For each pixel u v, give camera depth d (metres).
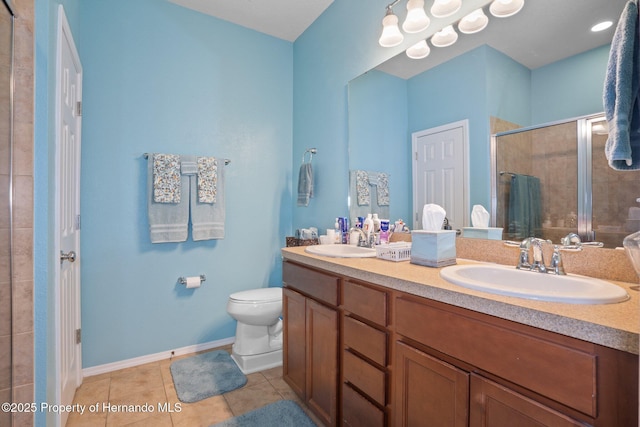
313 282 1.54
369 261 1.44
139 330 2.16
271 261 2.67
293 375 1.75
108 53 2.05
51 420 1.29
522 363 0.74
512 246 1.29
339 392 1.38
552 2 1.19
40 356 1.20
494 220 1.36
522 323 0.75
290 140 2.77
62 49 1.43
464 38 1.47
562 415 0.67
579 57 1.11
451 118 1.52
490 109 1.37
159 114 2.22
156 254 2.21
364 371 1.21
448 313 0.91
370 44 1.96
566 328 0.68
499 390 0.78
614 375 0.61
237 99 2.52
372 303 1.18
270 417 1.59
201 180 2.26
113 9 2.07
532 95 1.23
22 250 1.17
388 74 1.84
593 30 1.08
